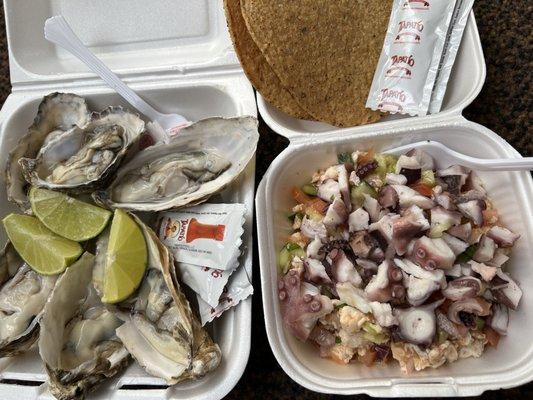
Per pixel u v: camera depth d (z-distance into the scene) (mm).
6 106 278
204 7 287
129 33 292
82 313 250
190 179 260
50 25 260
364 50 248
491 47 281
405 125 235
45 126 274
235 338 222
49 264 246
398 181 233
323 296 220
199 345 217
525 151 269
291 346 217
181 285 243
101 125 271
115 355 239
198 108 282
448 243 219
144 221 260
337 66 245
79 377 226
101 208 256
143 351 233
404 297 217
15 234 251
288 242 242
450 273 219
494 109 275
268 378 254
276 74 239
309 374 209
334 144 240
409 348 216
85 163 264
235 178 249
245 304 226
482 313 214
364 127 237
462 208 227
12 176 267
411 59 246
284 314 221
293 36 236
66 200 256
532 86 275
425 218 219
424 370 216
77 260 248
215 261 229
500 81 278
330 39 242
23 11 285
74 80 280
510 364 209
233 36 237
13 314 248
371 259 226
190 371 211
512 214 227
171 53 291
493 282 220
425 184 238
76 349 240
